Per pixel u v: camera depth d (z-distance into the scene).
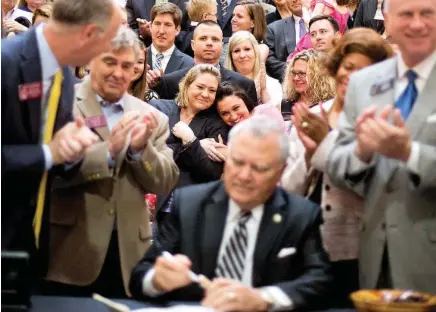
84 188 3.27
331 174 2.74
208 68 4.67
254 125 2.54
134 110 3.44
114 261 3.34
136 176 3.33
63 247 3.27
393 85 2.71
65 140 2.65
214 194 2.65
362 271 2.76
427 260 2.66
